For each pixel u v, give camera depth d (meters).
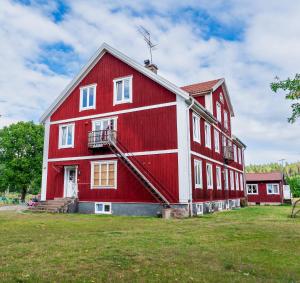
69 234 9.98
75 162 22.20
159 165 18.23
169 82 18.56
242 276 5.44
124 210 19.19
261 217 16.78
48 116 24.62
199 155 19.91
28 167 43.94
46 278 5.16
